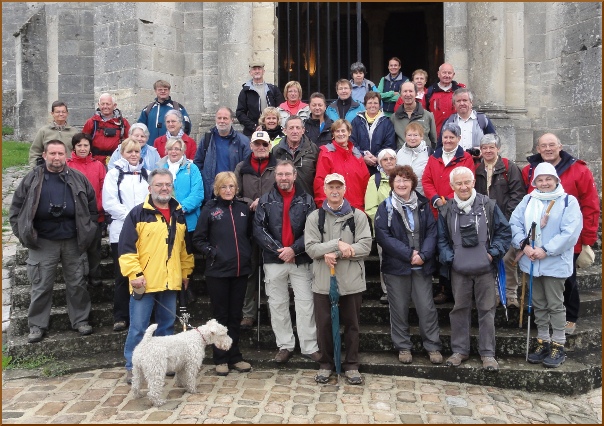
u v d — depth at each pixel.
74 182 6.20
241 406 5.01
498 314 6.39
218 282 5.67
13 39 16.86
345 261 5.50
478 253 5.60
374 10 18.16
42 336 6.19
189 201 6.40
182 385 5.38
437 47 18.20
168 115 7.09
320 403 5.09
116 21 9.91
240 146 6.90
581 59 9.45
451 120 7.14
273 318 5.86
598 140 9.29
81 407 5.04
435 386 5.55
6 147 13.43
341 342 6.25
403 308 5.85
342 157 6.46
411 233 5.78
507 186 6.33
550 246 5.56
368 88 8.59
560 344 5.70
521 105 9.62
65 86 13.45
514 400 5.33
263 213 5.79
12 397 5.26
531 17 9.91
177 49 10.27
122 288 6.40
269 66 9.94
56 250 6.17
